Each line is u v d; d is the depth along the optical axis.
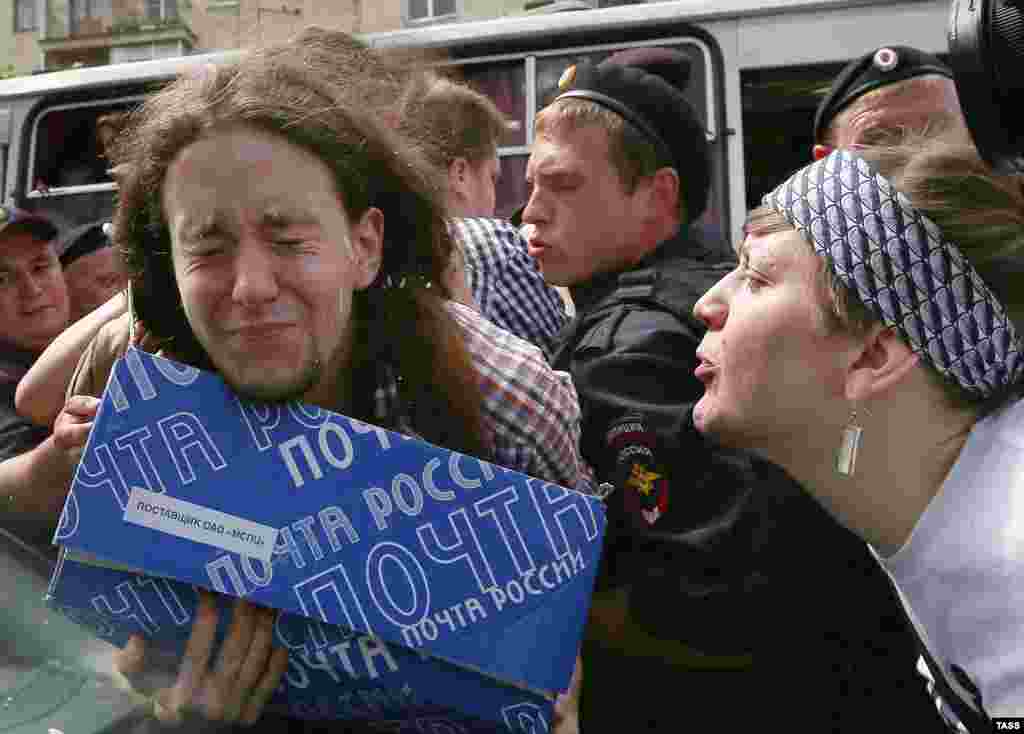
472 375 1.33
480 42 4.45
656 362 1.65
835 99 2.61
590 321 1.80
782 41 4.25
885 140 2.12
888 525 1.16
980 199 1.13
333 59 1.47
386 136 1.23
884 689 1.63
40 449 1.31
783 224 1.18
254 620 1.09
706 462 1.58
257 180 1.07
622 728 1.63
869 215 1.12
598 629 1.63
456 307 1.41
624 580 1.59
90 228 2.90
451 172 2.26
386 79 1.69
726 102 4.26
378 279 1.29
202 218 1.07
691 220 2.09
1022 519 1.05
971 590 1.09
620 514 1.59
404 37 4.42
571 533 1.12
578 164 2.01
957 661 1.13
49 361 1.65
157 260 1.23
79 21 14.27
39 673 1.07
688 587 1.54
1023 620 1.04
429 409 1.31
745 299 1.20
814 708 1.60
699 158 2.07
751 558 1.56
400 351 1.30
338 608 1.08
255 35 1.79
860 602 1.62
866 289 1.11
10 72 14.84
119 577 1.09
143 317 1.28
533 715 1.11
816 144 2.70
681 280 1.81
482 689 1.11
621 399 1.63
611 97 2.02
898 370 1.12
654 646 1.60
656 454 1.58
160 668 1.10
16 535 1.27
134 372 1.10
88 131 4.94
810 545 1.59
